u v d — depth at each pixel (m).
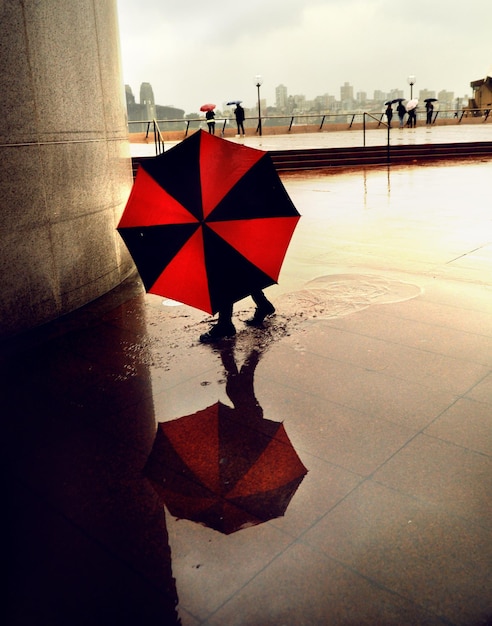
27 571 2.77
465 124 44.56
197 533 2.98
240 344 5.44
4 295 5.75
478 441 3.70
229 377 4.78
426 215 11.53
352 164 22.92
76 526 3.08
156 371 4.96
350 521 3.01
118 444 3.87
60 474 3.56
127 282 7.79
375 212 12.12
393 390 4.41
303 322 5.91
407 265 7.86
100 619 2.48
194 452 3.73
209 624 2.43
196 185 4.62
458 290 6.71
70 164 6.46
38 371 5.07
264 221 4.71
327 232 10.28
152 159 4.78
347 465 3.50
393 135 32.41
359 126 41.53
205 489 3.35
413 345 5.22
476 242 9.05
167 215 4.66
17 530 3.06
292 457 3.62
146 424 4.11
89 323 6.24
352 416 4.07
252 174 4.70
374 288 6.90
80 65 6.55
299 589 2.59
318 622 2.42
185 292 4.82
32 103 5.80
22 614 2.52
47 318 6.31
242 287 4.83
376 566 2.70
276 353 5.19
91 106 6.82
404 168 20.89
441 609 2.46
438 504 3.12
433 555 2.75
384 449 3.65
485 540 2.84
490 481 3.30
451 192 14.44
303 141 29.34
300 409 4.20
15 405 4.46
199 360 5.14
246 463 3.57
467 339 5.30
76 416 4.27
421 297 6.51
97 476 3.52
